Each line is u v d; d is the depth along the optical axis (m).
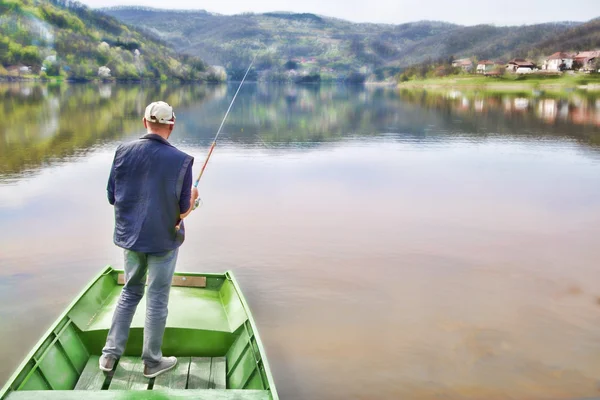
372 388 4.20
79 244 7.39
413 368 4.49
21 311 5.37
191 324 3.94
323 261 6.96
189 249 7.35
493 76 114.06
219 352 3.91
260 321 5.29
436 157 15.51
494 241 7.90
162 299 3.28
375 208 9.66
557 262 7.09
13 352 4.60
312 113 32.44
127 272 3.30
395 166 14.00
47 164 13.44
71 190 10.61
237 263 6.86
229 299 4.34
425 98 53.28
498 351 4.78
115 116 27.23
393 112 33.72
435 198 10.49
